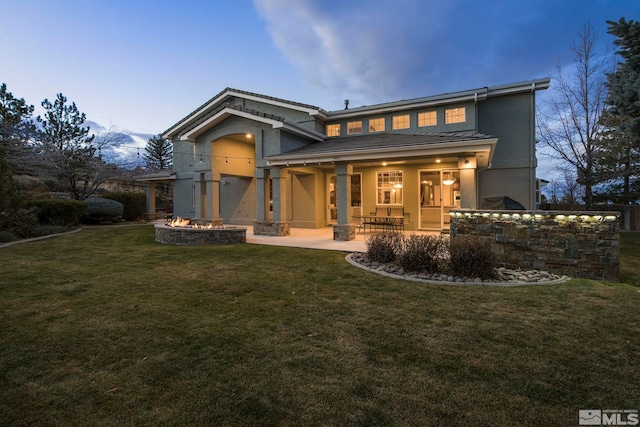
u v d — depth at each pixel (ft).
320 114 48.21
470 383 8.66
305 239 36.91
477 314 13.55
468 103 42.55
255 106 53.11
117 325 12.56
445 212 42.70
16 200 36.37
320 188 50.98
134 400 8.00
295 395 8.18
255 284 18.17
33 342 11.10
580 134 48.98
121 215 62.23
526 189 42.47
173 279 19.27
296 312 13.94
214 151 47.21
